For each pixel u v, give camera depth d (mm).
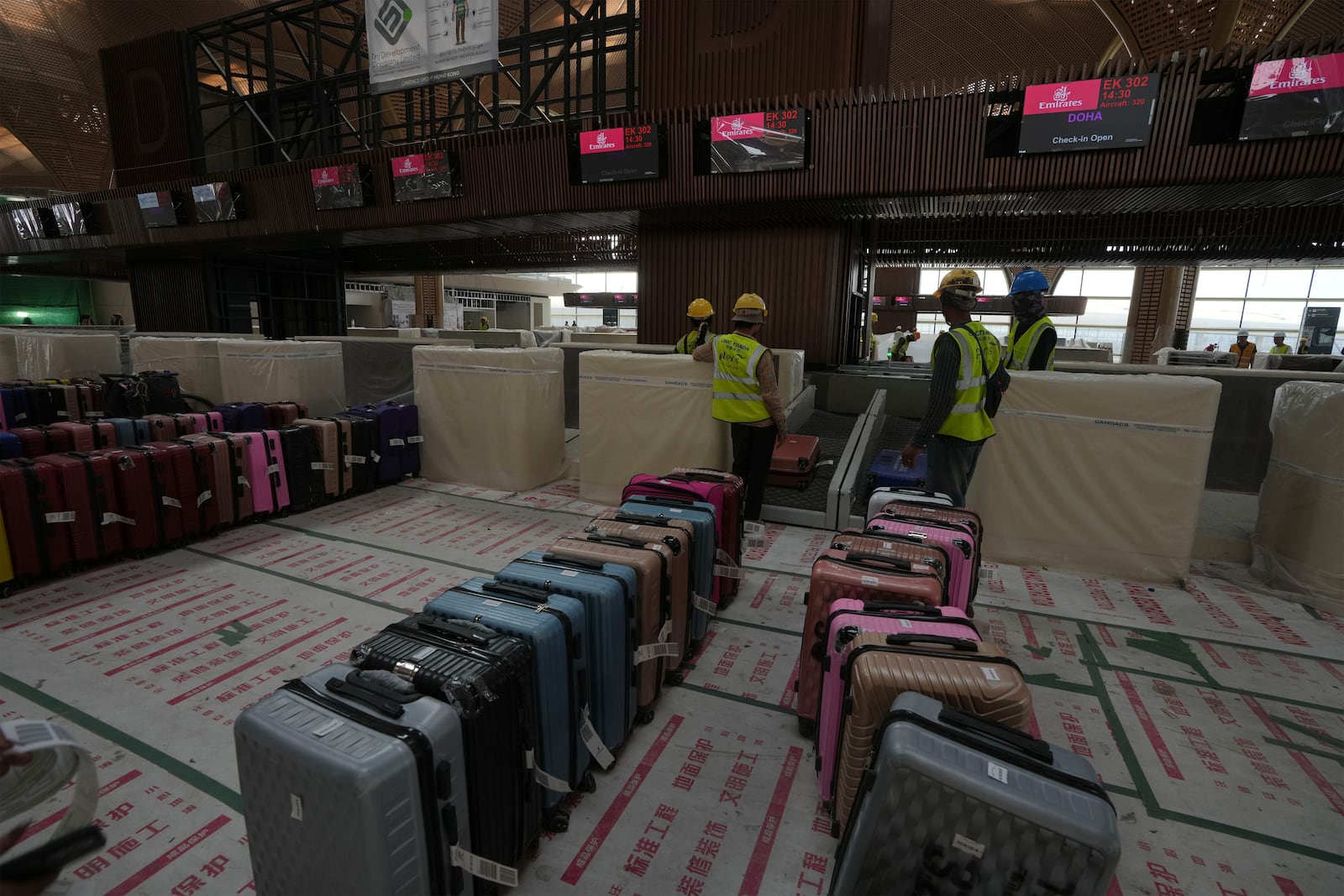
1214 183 5766
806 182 7012
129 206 11398
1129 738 2469
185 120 12008
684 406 4902
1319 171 5418
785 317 8484
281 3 11148
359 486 5621
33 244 13109
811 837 1967
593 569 2311
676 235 8812
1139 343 22797
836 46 7320
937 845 1369
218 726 2436
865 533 2705
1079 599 3738
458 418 5938
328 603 3521
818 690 2336
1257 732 2514
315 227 10023
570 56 9508
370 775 1271
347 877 1341
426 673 1589
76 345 7895
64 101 19672
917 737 1401
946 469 3650
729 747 2387
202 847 1875
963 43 15789
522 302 41031
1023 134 6070
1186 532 3842
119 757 2246
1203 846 1946
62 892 1558
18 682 2701
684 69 7883
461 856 1511
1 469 3562
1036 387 4023
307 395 6848
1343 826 2035
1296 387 3871
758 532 4367
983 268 12547
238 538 4547
